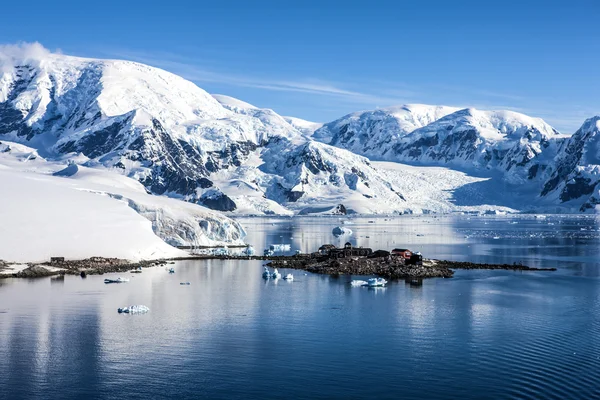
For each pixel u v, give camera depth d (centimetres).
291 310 9988
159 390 6425
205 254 18775
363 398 6238
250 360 7325
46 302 10419
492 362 7294
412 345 7981
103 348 7744
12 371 6931
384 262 15712
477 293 11669
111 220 16625
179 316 9481
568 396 6291
